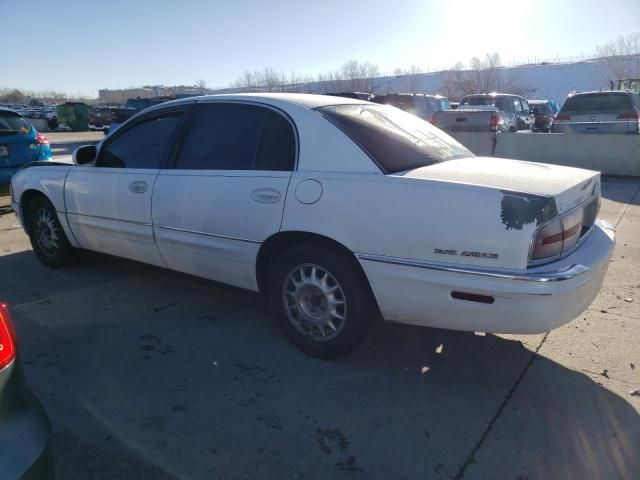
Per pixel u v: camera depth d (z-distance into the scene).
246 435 2.64
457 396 2.97
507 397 2.96
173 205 3.79
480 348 3.52
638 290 4.51
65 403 2.91
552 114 25.02
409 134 3.50
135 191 4.05
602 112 12.32
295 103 3.45
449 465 2.43
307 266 3.26
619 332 3.72
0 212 8.09
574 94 12.82
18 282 4.79
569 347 3.52
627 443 2.57
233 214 3.46
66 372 3.23
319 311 3.29
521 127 18.36
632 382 3.09
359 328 3.15
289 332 3.46
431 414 2.81
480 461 2.45
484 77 63.31
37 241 5.21
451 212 2.71
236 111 3.68
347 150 3.12
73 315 4.05
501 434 2.64
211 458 2.48
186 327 3.84
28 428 1.71
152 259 4.15
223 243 3.56
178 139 3.93
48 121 36.06
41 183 4.88
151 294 4.48
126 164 4.25
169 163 3.93
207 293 4.51
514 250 2.59
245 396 2.98
